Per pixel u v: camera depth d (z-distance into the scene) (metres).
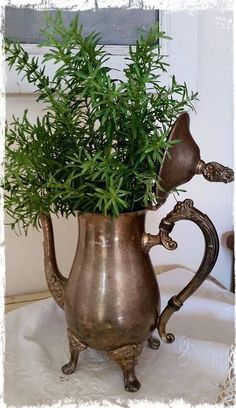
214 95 0.83
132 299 0.53
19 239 0.78
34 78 0.57
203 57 0.80
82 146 0.53
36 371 0.60
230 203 0.91
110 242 0.52
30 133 0.55
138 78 0.48
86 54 0.49
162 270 0.91
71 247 0.81
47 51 0.67
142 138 0.50
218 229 0.93
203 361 0.61
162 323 0.57
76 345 0.58
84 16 0.70
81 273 0.54
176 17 0.75
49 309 0.71
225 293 0.79
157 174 0.50
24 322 0.68
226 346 0.62
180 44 0.77
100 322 0.53
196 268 0.93
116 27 0.72
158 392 0.56
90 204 0.52
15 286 0.80
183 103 0.55
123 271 0.53
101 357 0.63
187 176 0.51
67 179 0.50
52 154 0.54
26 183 0.55
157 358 0.62
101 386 0.57
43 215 0.58
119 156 0.52
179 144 0.50
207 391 0.56
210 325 0.71
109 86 0.47
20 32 0.67
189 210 0.53
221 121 0.85
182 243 0.91
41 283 0.81
